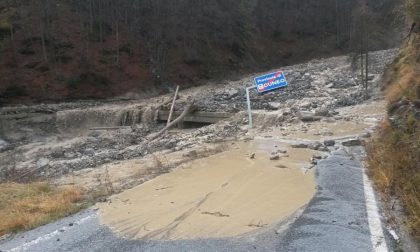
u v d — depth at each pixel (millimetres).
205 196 7641
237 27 56375
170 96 36281
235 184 8430
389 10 55312
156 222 6398
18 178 14789
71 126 31031
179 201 7461
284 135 15070
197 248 5332
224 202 7223
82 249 5570
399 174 7566
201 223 6234
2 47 38938
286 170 9508
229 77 47812
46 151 22344
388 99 16547
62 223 6770
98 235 6004
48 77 37938
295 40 63406
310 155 11258
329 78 32875
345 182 8031
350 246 5141
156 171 10664
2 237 6586
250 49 55781
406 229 5641
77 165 16469
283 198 7277
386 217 6086
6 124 30641
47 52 40031
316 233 5570
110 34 44562
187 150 15406
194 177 9328
